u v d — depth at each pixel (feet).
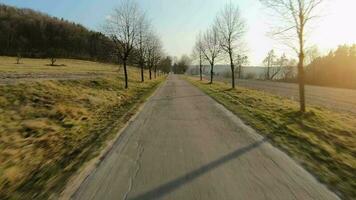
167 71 387.14
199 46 177.37
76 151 26.30
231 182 19.13
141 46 125.80
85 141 29.76
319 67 199.11
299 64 46.57
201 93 84.43
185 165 22.40
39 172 21.43
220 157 24.40
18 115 36.52
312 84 168.76
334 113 52.85
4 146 26.99
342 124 40.50
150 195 17.20
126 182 19.07
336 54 193.06
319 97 86.58
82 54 404.36
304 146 27.66
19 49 344.28
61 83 62.75
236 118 42.42
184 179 19.62
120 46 93.09
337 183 19.10
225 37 103.65
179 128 35.70
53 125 36.04
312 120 40.96
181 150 26.40
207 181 19.29
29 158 24.73
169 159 23.82
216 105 56.95
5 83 49.42
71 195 17.25
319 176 20.22
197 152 25.80
